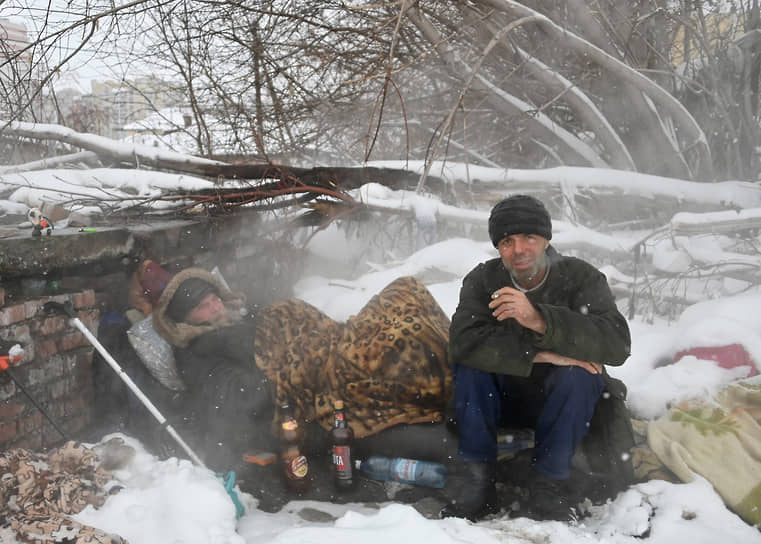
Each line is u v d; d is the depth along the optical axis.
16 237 3.48
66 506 2.42
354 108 7.55
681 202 6.25
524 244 2.72
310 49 7.21
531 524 2.41
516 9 5.97
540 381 2.83
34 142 7.67
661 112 7.12
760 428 2.89
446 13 6.75
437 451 3.13
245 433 3.43
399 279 3.54
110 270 4.16
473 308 2.86
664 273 5.31
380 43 7.10
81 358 3.53
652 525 2.48
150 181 6.02
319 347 3.46
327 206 5.96
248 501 2.97
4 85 5.50
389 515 2.37
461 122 8.01
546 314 2.59
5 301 3.17
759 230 5.95
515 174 6.39
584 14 6.49
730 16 7.06
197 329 3.61
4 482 2.42
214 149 8.31
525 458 3.10
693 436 2.87
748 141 7.12
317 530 2.32
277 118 7.61
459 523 2.42
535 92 7.44
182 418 3.53
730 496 2.63
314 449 3.42
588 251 5.62
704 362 3.43
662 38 7.10
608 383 2.80
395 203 5.89
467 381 2.78
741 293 5.07
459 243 5.30
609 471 2.87
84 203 5.47
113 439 3.05
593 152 7.17
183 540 2.31
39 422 3.18
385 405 3.22
